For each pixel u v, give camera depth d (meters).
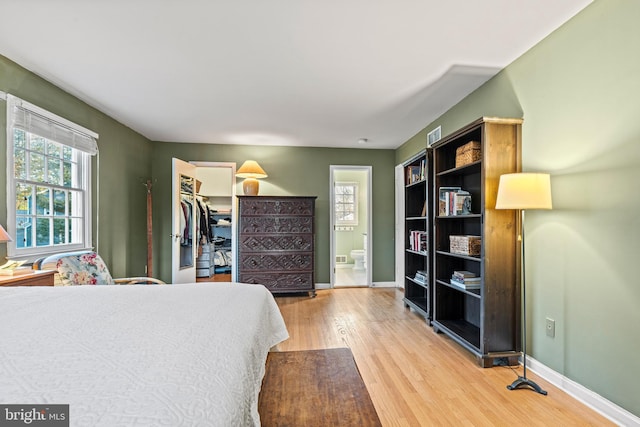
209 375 0.71
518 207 2.01
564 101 2.10
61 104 3.06
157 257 5.02
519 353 2.42
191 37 2.24
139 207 4.63
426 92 3.19
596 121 1.88
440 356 2.60
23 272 2.25
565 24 2.08
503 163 2.44
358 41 2.29
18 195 2.62
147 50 2.41
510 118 2.45
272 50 2.41
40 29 2.13
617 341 1.76
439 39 2.27
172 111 3.71
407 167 4.09
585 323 1.95
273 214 4.67
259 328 1.18
